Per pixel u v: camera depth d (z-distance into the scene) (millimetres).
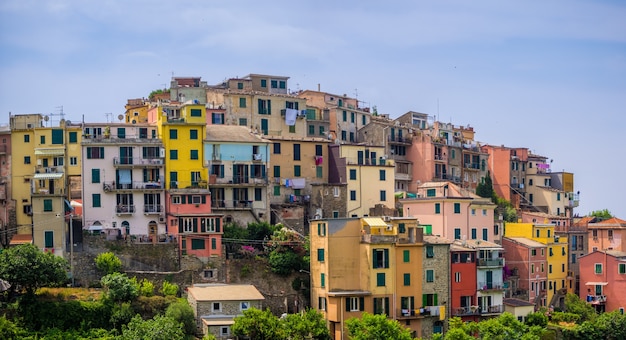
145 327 124438
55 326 129125
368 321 134625
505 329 142875
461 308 152000
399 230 147375
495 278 156750
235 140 164500
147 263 146000
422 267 148625
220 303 135125
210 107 179500
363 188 173250
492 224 172000
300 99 189250
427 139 198875
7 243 162000
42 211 144000
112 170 156000
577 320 167125
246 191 164500
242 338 131625
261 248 153375
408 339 134000
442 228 165625
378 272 144875
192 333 132375
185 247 146875
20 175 165250
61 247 143500
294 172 172875
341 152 174625
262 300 138500
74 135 163750
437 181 195250
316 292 146375
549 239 182000
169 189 157250
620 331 161625
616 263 178750
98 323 131375
